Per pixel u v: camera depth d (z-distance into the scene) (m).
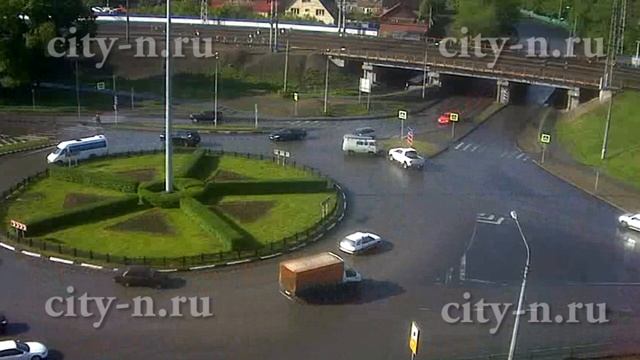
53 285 60.50
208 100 134.50
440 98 142.38
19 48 123.12
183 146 101.44
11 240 67.88
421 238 73.38
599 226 78.94
